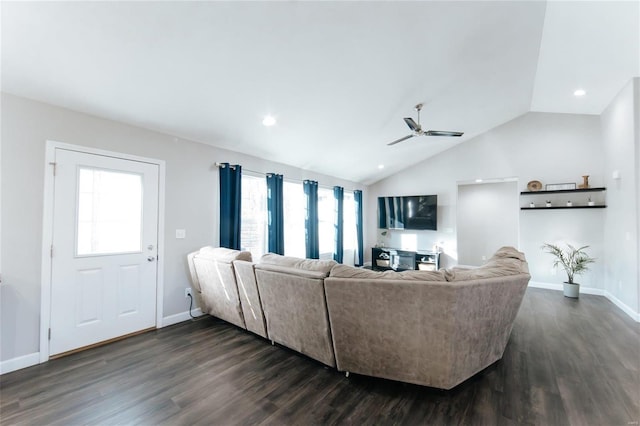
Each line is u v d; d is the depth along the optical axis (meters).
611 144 4.32
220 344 2.82
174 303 3.42
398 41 2.59
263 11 2.00
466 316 1.87
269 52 2.40
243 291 2.85
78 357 2.54
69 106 2.61
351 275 2.05
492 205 7.04
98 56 2.13
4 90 2.30
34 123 2.45
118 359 2.51
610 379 2.18
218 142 3.83
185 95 2.77
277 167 4.91
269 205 4.59
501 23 2.65
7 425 1.69
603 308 3.99
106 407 1.85
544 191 5.03
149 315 3.19
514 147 5.50
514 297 2.22
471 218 7.28
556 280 5.05
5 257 2.30
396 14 2.28
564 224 5.02
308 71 2.75
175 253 3.43
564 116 5.07
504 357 2.55
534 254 5.25
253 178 4.53
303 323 2.35
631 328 3.25
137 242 3.10
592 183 4.83
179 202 3.48
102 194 2.86
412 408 1.84
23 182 2.39
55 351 2.54
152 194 3.23
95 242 2.80
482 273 2.01
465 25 2.58
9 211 2.32
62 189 2.59
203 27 2.04
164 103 2.83
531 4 2.47
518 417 1.75
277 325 2.61
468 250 7.30
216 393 2.01
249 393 2.01
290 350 2.70
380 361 2.06
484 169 5.82
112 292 2.91
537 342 2.87
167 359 2.51
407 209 6.77
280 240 4.72
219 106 3.05
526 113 5.37
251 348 2.73
